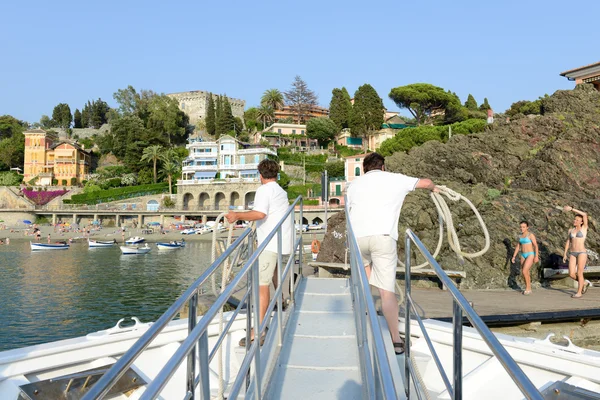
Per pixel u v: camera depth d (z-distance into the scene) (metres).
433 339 4.57
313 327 4.40
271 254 4.36
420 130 60.97
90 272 32.16
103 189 86.06
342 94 99.94
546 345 4.05
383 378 1.22
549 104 23.27
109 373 1.11
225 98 105.06
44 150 95.00
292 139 96.06
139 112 104.25
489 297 8.67
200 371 1.77
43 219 80.94
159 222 77.12
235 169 79.19
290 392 3.09
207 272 2.18
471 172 17.88
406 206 12.77
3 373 3.57
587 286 9.15
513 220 12.16
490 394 3.90
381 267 3.92
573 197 13.65
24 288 25.91
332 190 71.62
